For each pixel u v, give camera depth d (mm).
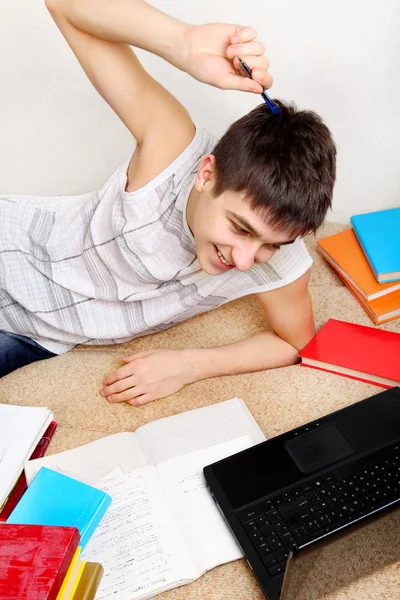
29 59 1620
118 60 1146
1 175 1846
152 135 1153
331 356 1206
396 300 1352
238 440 1023
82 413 1144
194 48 986
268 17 1474
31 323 1323
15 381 1224
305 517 892
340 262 1445
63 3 1124
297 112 999
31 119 1722
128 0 1066
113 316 1307
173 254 1198
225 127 1648
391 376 1148
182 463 990
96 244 1258
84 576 717
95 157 1776
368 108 1555
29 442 1008
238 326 1369
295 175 933
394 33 1433
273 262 1182
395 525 765
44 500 868
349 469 948
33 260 1324
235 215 950
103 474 991
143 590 833
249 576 866
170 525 901
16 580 657
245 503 914
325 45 1484
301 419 1109
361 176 1668
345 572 796
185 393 1181
